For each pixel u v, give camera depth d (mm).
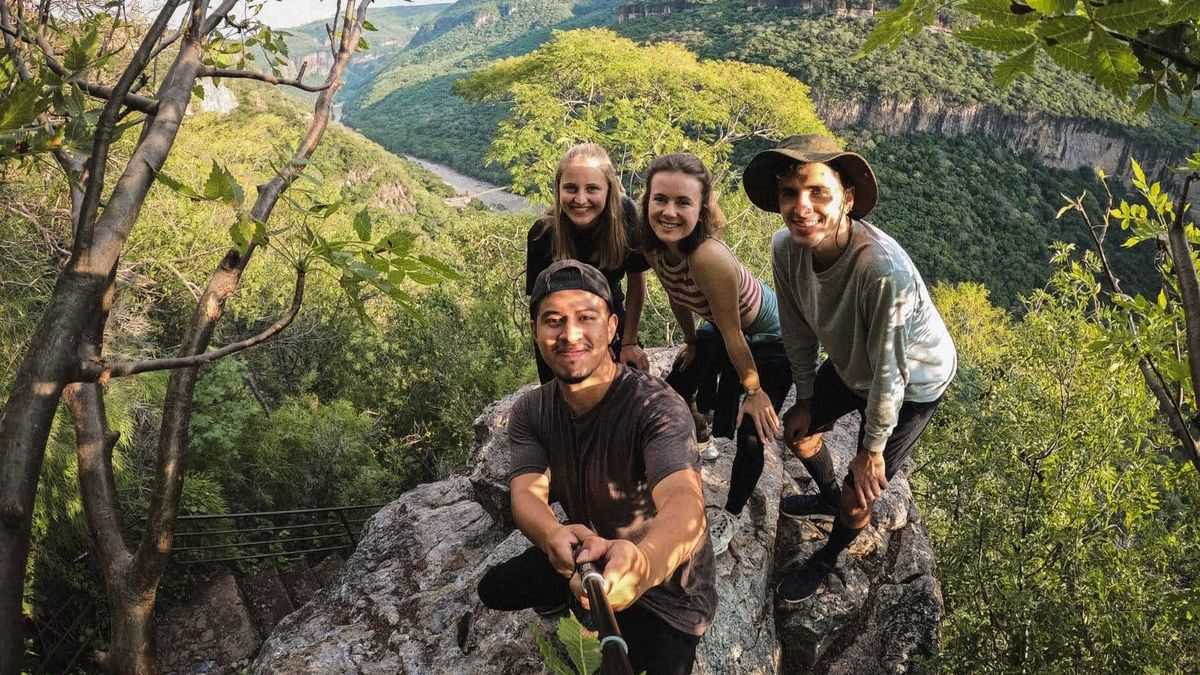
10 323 8555
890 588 3473
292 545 12047
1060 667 7801
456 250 22797
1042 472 9430
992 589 8648
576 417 1982
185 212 16719
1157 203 3027
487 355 18594
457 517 4254
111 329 11117
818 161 2195
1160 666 7516
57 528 8188
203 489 10617
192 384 2920
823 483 3152
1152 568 9188
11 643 1302
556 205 2836
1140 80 1442
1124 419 9203
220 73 1895
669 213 2447
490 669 2941
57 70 1501
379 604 3652
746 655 2947
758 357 2922
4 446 1365
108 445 2885
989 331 29594
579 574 1654
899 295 2268
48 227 9453
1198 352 1604
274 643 3641
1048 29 1060
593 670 670
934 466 9344
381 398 18844
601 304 1867
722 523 3109
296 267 1656
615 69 29234
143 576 2842
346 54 2639
